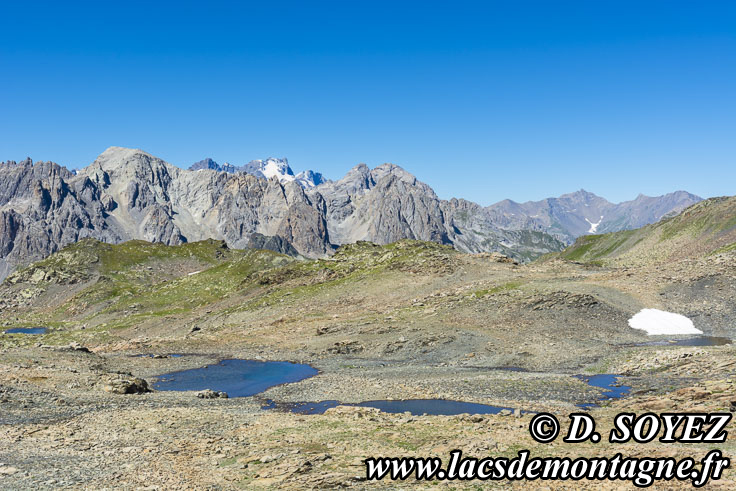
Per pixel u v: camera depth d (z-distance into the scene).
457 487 25.36
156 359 91.44
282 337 108.25
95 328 164.88
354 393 57.12
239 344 105.56
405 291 138.75
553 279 127.62
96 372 68.75
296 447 34.00
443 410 47.44
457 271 149.12
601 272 137.12
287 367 81.44
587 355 73.50
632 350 73.19
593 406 46.50
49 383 57.81
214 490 25.88
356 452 31.94
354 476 27.08
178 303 194.62
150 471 29.41
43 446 35.41
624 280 115.06
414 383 61.41
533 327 91.50
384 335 96.31
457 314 104.38
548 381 58.47
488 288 121.88
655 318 91.19
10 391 52.03
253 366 83.38
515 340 85.31
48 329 184.50
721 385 42.31
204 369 81.50
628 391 51.62
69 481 27.70
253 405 53.41
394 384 60.94
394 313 113.88
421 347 86.75
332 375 71.44
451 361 77.38
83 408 49.06
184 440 36.78
